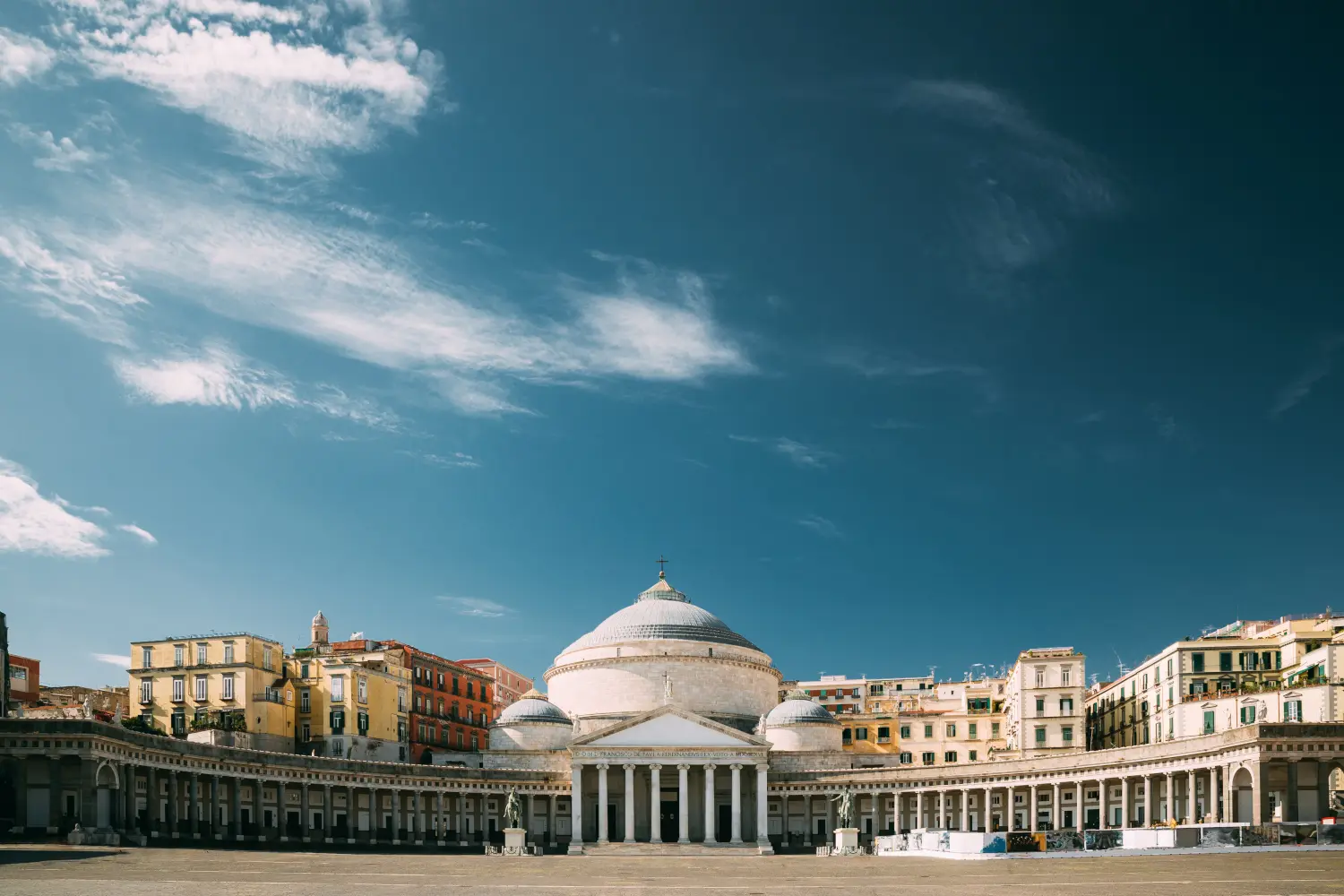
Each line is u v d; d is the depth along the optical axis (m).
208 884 71.50
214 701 146.38
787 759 164.50
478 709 194.38
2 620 120.12
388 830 145.62
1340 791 116.94
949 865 89.94
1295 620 144.75
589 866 99.00
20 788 102.12
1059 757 136.38
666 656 173.12
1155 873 77.00
